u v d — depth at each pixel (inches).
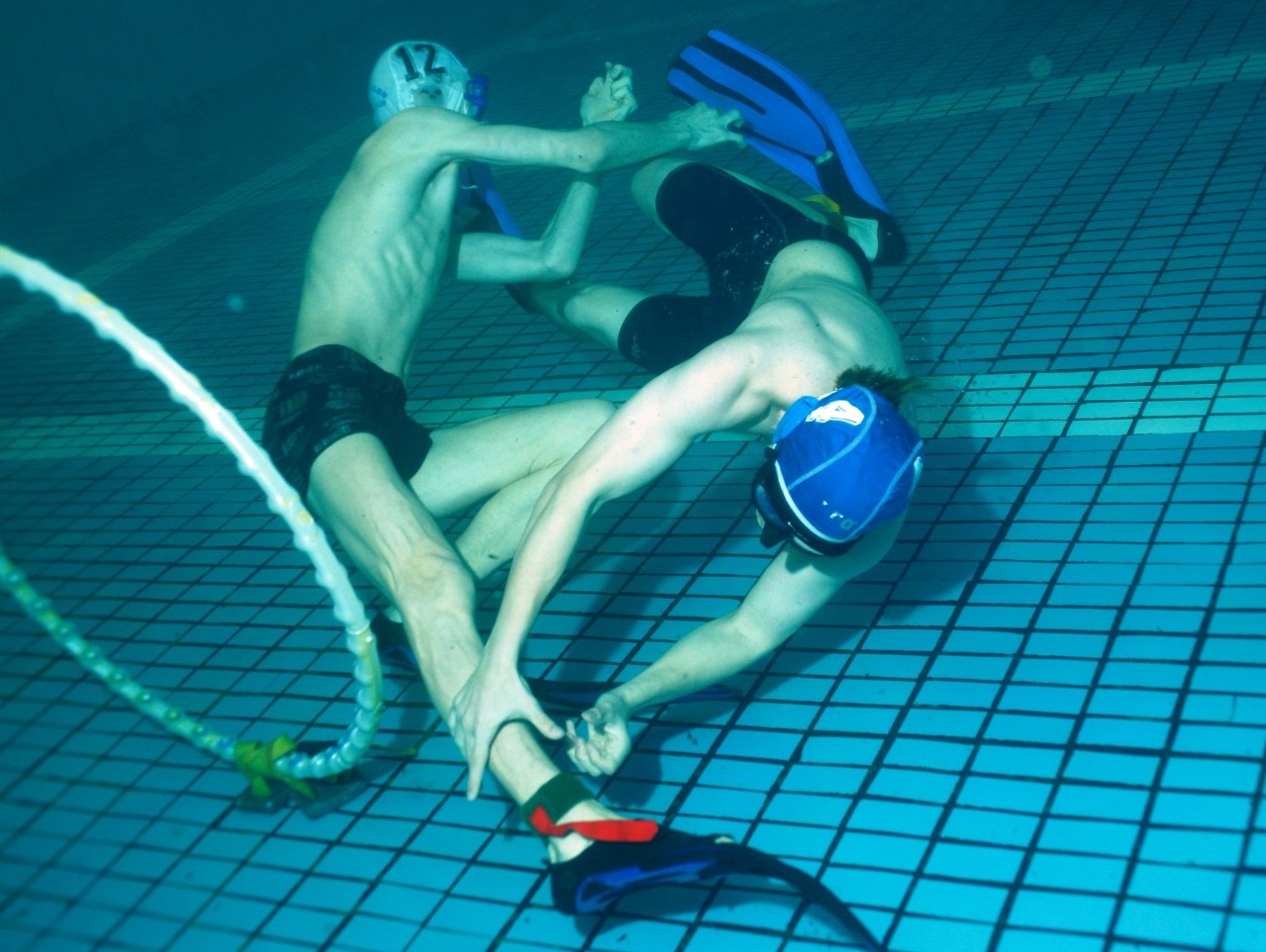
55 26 362.9
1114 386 146.6
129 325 85.1
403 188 123.5
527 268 138.1
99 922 97.0
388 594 103.9
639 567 133.2
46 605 102.3
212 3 416.2
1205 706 99.6
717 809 99.2
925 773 98.7
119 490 172.7
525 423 123.4
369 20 479.5
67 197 328.5
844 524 86.4
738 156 246.4
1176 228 181.6
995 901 86.4
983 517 129.4
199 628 136.1
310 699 121.1
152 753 116.6
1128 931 82.0
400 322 124.4
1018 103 247.3
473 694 88.5
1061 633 111.0
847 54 304.3
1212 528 120.2
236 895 98.4
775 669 114.1
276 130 358.6
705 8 386.9
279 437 113.3
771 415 99.3
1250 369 143.5
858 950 84.8
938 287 179.0
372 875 98.5
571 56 359.9
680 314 136.4
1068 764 96.7
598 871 82.0
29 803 111.3
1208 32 265.3
